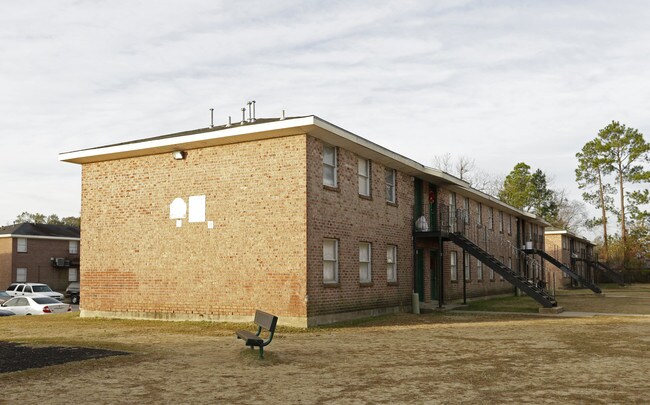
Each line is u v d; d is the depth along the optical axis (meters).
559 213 94.38
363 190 21.64
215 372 10.17
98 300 21.38
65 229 58.59
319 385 9.12
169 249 20.06
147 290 20.36
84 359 11.41
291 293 17.73
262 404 7.95
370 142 20.59
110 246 21.30
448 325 18.52
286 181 18.11
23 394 8.49
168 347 13.29
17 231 52.75
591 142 68.88
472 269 33.91
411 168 24.28
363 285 20.86
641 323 19.19
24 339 15.02
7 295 39.62
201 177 19.67
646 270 67.62
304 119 17.34
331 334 16.09
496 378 9.70
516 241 44.59
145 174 20.81
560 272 53.72
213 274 19.14
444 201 30.02
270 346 13.60
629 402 8.05
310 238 17.88
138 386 9.04
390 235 23.22
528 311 24.08
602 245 81.88
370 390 8.78
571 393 8.59
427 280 27.31
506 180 78.25
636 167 66.00
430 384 9.21
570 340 14.70
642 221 68.12
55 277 55.00
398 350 12.94
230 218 18.98
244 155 18.94
